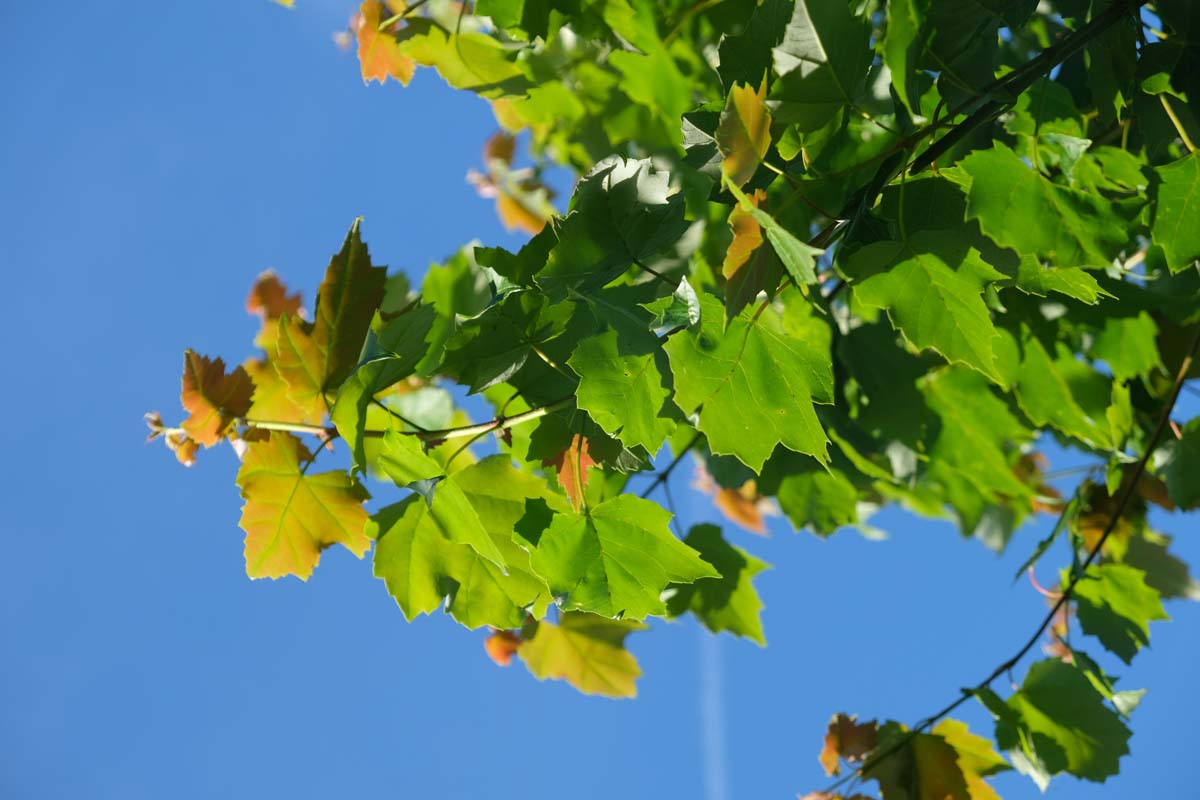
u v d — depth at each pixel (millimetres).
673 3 2621
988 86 2266
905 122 2293
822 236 2230
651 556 2277
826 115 2232
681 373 2191
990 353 2201
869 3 2303
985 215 2225
